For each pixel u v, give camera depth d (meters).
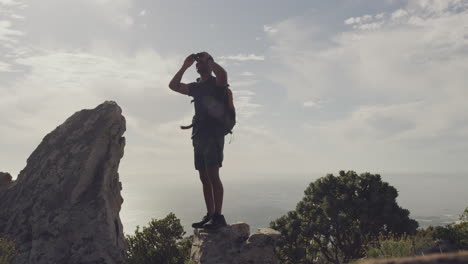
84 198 9.23
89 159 9.68
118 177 10.66
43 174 9.70
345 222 27.17
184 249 13.53
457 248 12.15
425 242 12.77
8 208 9.35
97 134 10.30
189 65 4.76
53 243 8.51
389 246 11.20
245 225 4.99
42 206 9.04
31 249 8.45
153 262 12.35
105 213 8.95
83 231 8.69
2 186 10.41
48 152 10.26
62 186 9.33
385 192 29.00
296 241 30.55
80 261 8.38
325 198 29.19
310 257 31.34
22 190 9.62
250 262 4.55
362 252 26.86
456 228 13.27
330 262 29.92
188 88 4.79
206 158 4.64
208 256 4.71
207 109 4.61
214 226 4.76
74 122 10.79
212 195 5.01
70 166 9.62
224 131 4.68
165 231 13.37
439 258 1.06
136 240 13.02
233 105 4.74
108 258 8.55
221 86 4.61
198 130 4.67
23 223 8.93
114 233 9.05
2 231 8.91
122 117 11.17
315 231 29.42
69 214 8.87
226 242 4.73
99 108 10.91
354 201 27.84
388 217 26.55
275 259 4.68
